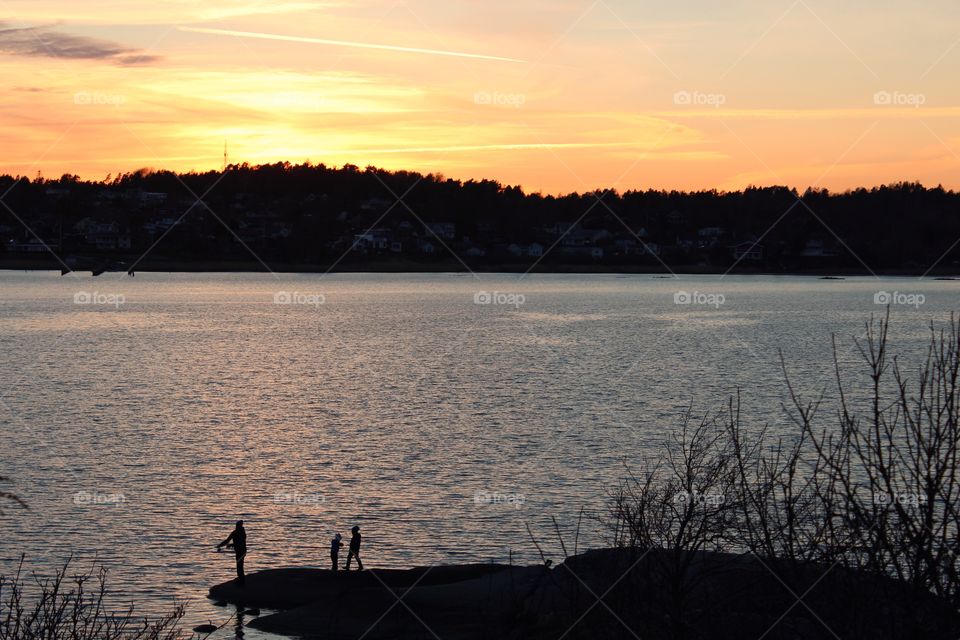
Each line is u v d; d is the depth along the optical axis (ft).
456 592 92.12
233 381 290.97
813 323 505.25
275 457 169.58
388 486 145.69
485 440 185.06
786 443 151.53
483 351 382.22
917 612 27.43
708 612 40.73
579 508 128.77
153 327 497.87
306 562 109.60
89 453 171.94
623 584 43.68
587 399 245.45
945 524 27.27
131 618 88.33
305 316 583.99
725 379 282.97
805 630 35.88
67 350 382.42
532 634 61.67
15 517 124.67
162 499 137.59
